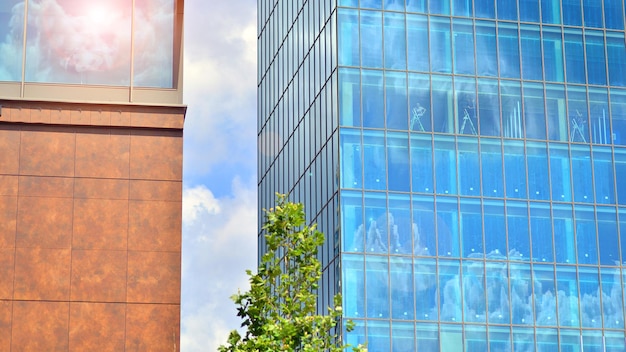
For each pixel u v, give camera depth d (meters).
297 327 39.69
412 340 75.81
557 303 78.81
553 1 83.94
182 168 38.91
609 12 84.75
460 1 82.25
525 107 81.56
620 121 83.12
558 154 81.31
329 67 81.12
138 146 38.81
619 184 81.75
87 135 38.66
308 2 88.06
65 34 39.62
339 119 78.31
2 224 37.56
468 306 77.25
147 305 37.69
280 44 96.94
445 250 77.88
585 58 83.56
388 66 79.94
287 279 40.78
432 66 80.62
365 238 76.75
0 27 39.28
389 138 78.75
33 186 38.03
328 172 79.88
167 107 39.28
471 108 80.62
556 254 79.56
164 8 40.38
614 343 79.06
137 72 39.62
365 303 75.75
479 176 79.50
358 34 80.06
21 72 39.06
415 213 77.88
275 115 97.38
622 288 80.25
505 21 82.69
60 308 37.25
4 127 38.31
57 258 37.56
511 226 79.25
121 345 37.25
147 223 38.28
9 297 37.06
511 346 77.31
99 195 38.28
